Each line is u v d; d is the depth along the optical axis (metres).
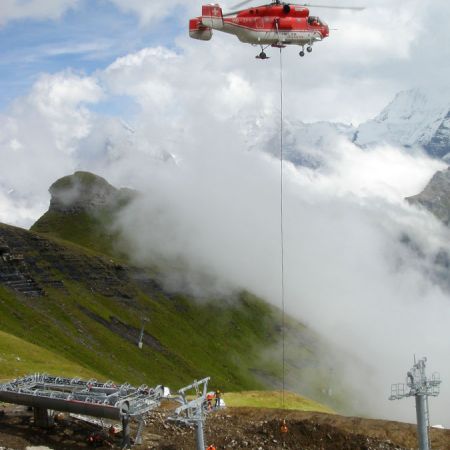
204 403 39.94
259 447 40.03
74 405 40.31
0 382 61.19
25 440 40.69
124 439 39.66
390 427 40.34
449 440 38.69
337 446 39.50
